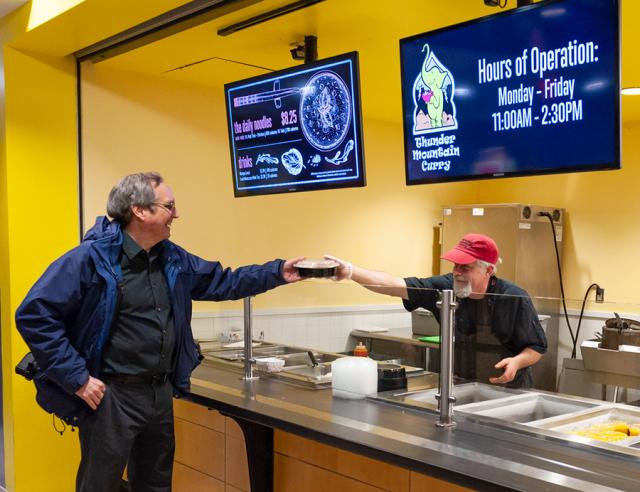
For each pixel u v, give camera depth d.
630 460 1.90
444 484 2.22
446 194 5.93
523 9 2.36
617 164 2.20
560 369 2.21
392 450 2.08
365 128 5.39
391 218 5.57
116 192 2.56
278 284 2.89
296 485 2.82
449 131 2.63
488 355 2.33
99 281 2.49
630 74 3.85
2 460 4.12
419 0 3.02
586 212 5.39
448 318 2.31
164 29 3.54
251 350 3.21
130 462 2.80
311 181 3.13
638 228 5.09
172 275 2.65
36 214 3.95
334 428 2.33
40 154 3.96
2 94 3.87
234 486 3.16
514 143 2.44
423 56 2.67
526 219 5.14
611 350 2.11
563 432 2.07
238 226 4.70
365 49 3.75
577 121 2.27
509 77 2.43
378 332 2.69
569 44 2.26
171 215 2.60
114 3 3.15
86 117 4.12
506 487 1.77
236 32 3.47
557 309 2.22
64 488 4.12
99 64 4.14
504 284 2.98
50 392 2.52
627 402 2.08
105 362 2.53
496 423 2.19
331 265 2.86
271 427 2.70
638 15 2.94
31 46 3.84
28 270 3.93
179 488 3.52
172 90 4.45
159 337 2.59
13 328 3.89
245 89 3.34
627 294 5.14
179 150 4.48
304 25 3.37
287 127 3.18
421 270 5.78
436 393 2.44
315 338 2.96
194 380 3.17
